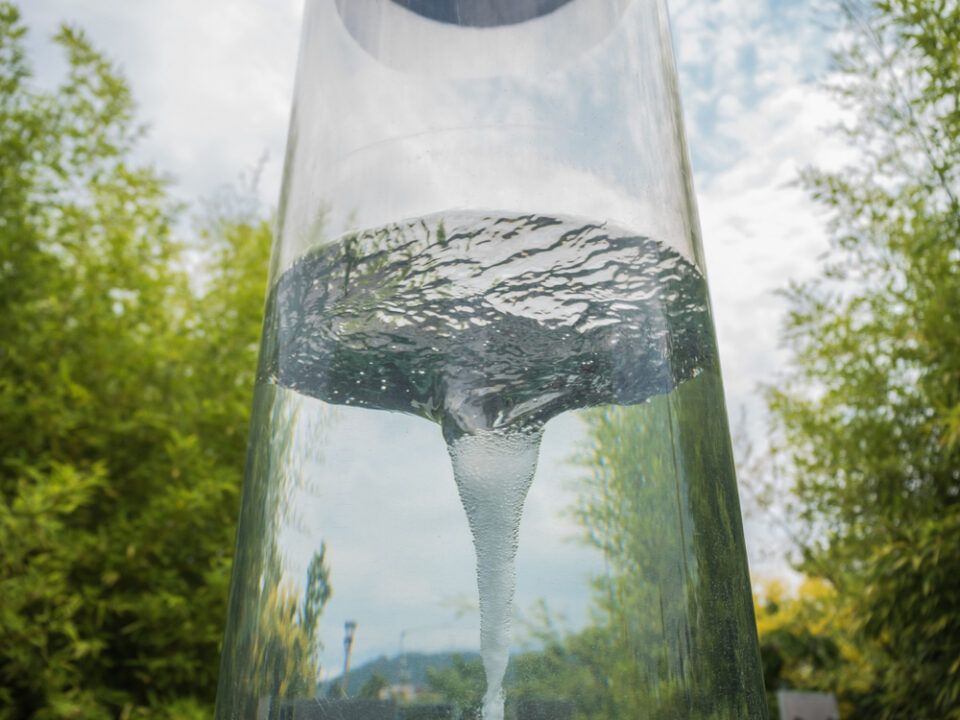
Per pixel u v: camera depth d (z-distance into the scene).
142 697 2.84
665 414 0.35
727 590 0.34
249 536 0.37
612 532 0.31
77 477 2.49
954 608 2.40
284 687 0.31
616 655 0.30
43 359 2.91
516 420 0.34
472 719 0.28
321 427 0.35
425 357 0.35
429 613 0.30
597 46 0.40
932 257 2.54
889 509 2.67
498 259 0.36
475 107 0.38
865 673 3.60
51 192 2.97
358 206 0.38
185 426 3.03
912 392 2.71
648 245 0.37
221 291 3.55
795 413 3.08
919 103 2.44
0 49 2.85
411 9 0.40
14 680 2.46
